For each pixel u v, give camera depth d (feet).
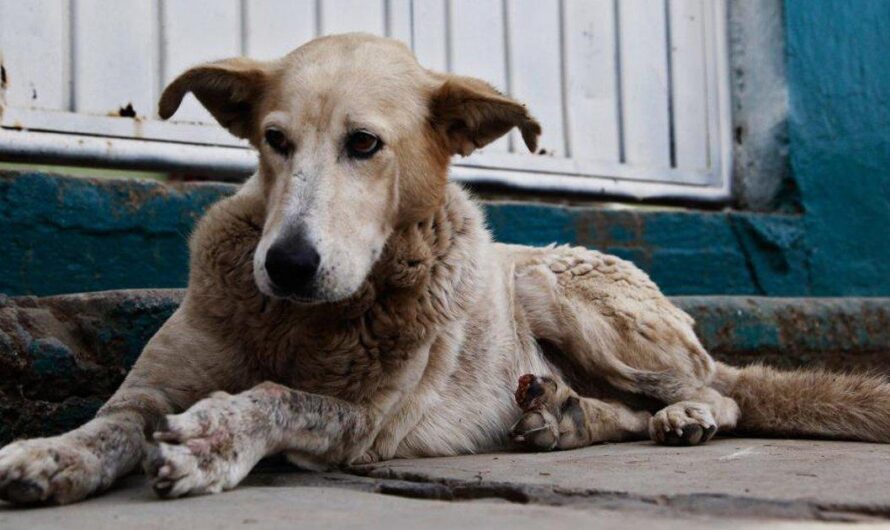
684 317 5.51
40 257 5.62
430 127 4.73
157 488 3.77
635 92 7.58
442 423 4.90
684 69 7.79
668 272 7.28
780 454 4.53
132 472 4.25
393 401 4.60
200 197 5.97
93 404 5.10
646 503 3.55
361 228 4.41
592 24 7.43
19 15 5.87
